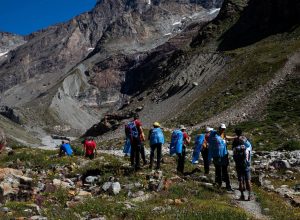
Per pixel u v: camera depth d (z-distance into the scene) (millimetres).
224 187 20484
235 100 102188
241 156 18531
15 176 17219
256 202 17906
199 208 14836
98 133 167250
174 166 24781
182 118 110250
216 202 16344
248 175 18422
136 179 18750
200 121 97938
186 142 22828
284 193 20297
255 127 70188
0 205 14125
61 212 13742
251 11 193625
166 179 18750
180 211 14211
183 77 165125
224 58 159750
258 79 109375
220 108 100500
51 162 24328
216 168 20375
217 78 139750
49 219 12680
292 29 158250
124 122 158625
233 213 14281
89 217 13508
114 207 14391
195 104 120875
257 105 87938
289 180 24047
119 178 18750
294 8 165500
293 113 73312
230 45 181375
